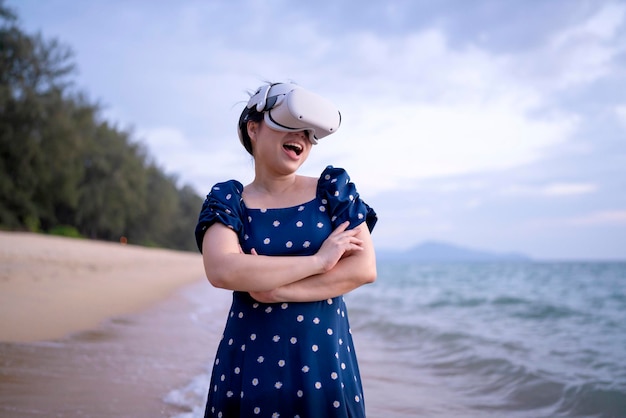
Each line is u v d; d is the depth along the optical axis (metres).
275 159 1.79
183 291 11.32
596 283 26.45
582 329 8.46
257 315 1.72
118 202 45.19
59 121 33.50
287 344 1.69
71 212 43.00
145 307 7.65
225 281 1.65
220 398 1.71
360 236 1.76
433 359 5.63
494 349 6.14
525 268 63.97
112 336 5.20
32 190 34.22
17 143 32.34
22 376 3.54
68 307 6.51
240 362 1.71
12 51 33.03
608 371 4.90
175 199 60.09
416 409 3.74
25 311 5.82
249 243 1.76
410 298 15.93
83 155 41.09
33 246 16.89
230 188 1.83
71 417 2.86
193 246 71.69
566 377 4.57
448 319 10.02
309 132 1.77
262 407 1.65
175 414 3.01
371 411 3.65
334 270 1.70
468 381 4.62
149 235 56.56
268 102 1.76
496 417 3.61
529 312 11.45
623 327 8.75
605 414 3.71
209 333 5.91
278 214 1.80
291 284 1.68
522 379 4.54
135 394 3.33
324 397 1.66
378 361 5.52
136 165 48.06
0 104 32.00
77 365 3.94
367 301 14.75
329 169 1.87
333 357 1.70
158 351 4.68
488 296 16.59
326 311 1.74
